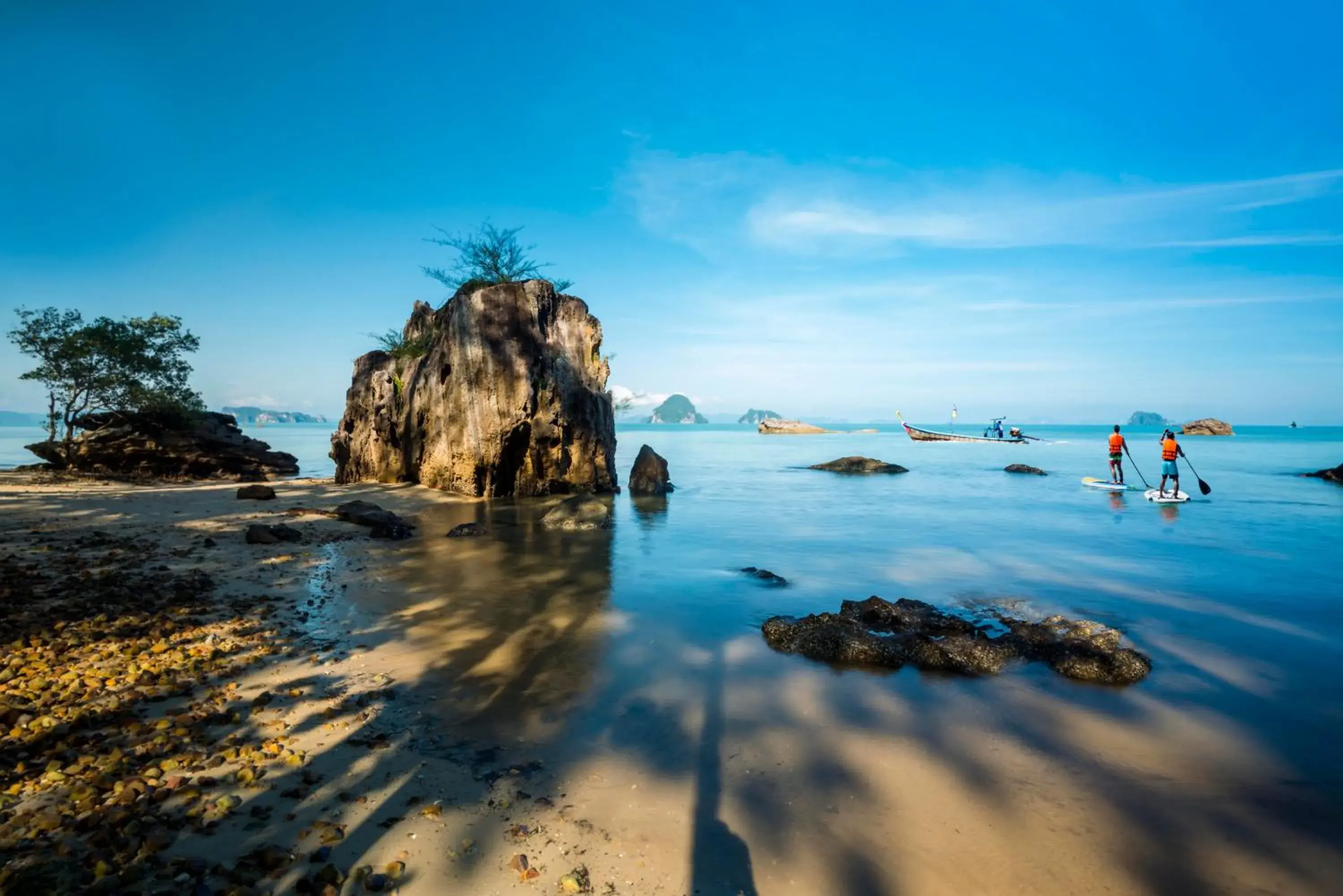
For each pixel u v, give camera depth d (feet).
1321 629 29.45
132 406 106.22
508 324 80.74
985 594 35.53
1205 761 17.66
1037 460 160.25
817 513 68.18
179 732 17.42
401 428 90.22
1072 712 20.84
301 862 12.58
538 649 25.77
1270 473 120.16
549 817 14.51
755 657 25.50
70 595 29.73
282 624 27.73
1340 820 15.02
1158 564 42.98
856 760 17.43
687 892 12.29
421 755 17.10
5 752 15.92
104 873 11.76
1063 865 13.32
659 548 48.06
